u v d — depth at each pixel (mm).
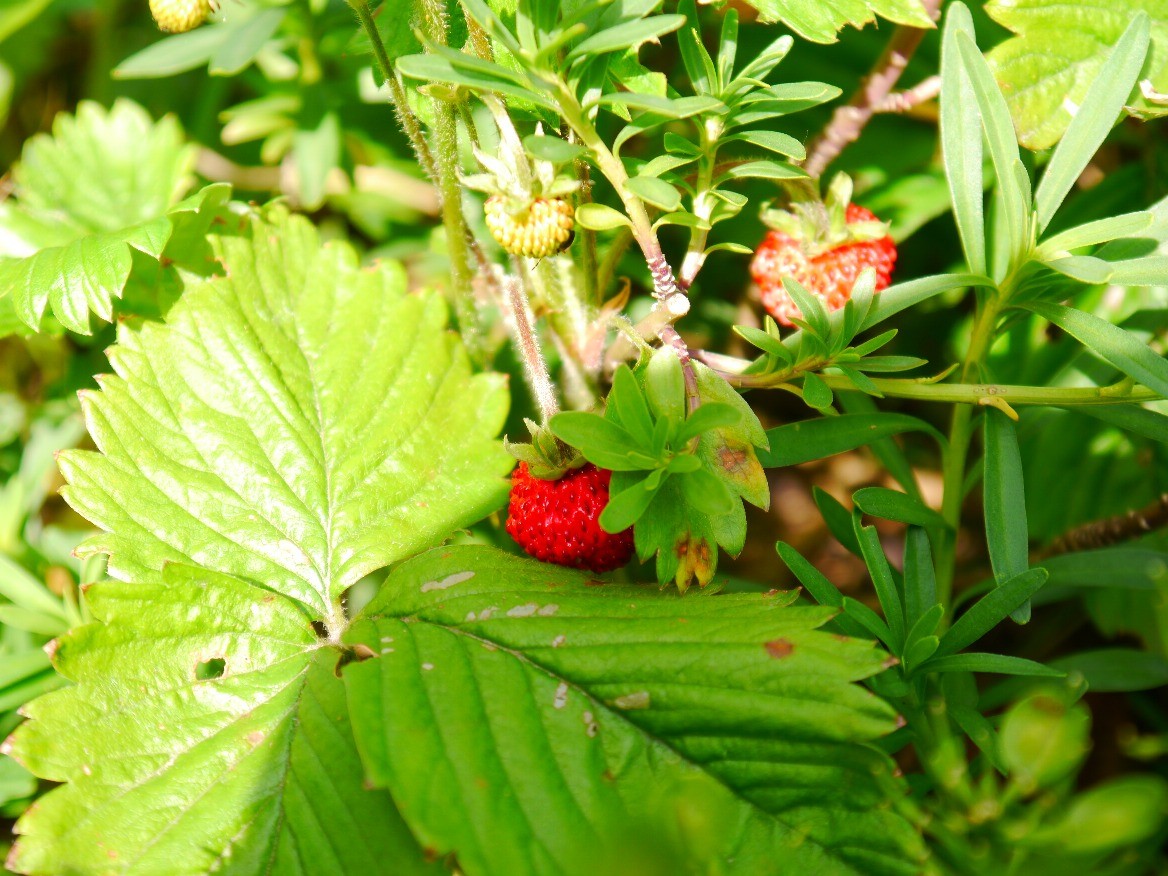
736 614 132
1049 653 181
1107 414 139
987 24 182
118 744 132
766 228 185
